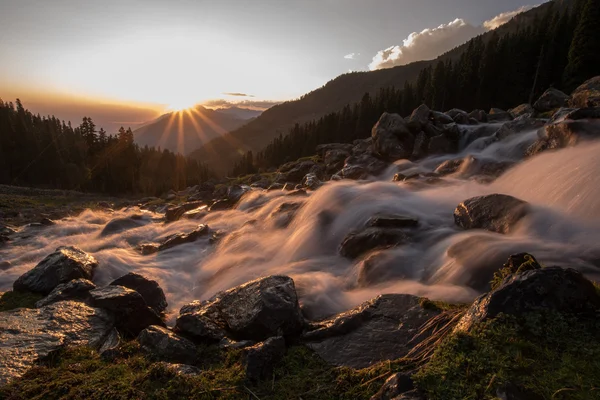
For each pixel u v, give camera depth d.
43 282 8.68
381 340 5.39
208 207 26.61
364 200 14.16
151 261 13.52
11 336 5.50
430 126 24.59
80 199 60.69
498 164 16.53
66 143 137.50
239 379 4.58
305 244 12.49
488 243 8.64
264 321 5.87
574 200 10.18
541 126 18.62
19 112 144.50
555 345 3.82
